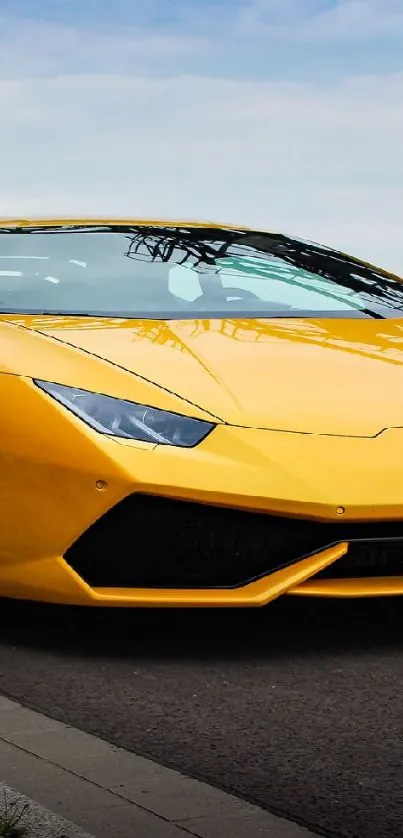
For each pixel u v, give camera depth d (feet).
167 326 12.26
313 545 10.37
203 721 8.83
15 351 11.07
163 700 9.34
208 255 14.57
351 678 9.90
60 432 10.37
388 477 10.35
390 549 10.54
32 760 7.96
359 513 10.19
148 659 10.49
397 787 7.53
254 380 11.15
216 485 10.14
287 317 13.17
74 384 10.66
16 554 10.69
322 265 15.23
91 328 11.92
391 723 8.79
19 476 10.56
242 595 10.36
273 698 9.39
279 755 8.11
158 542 10.37
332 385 11.27
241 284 13.96
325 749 8.23
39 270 13.56
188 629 11.43
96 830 6.79
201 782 7.58
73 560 10.50
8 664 10.40
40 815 6.82
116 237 14.67
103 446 10.21
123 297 13.10
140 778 7.63
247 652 10.67
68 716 8.95
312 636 11.14
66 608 12.17
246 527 10.31
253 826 6.88
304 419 10.71
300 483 10.19
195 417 10.52
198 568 10.42
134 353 11.32
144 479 10.12
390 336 12.90
